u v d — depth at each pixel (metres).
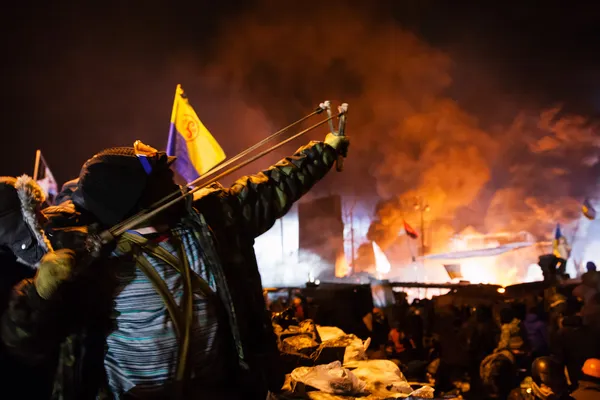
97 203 2.33
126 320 2.23
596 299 7.93
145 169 2.36
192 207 2.45
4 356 2.32
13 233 2.39
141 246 2.29
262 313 2.57
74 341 2.18
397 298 14.09
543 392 5.67
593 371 5.30
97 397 2.21
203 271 2.38
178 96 5.93
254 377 2.45
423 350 10.16
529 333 8.83
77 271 2.06
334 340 4.43
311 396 3.25
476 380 9.01
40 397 2.37
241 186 2.68
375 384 3.57
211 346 2.33
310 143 2.92
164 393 2.22
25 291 2.03
